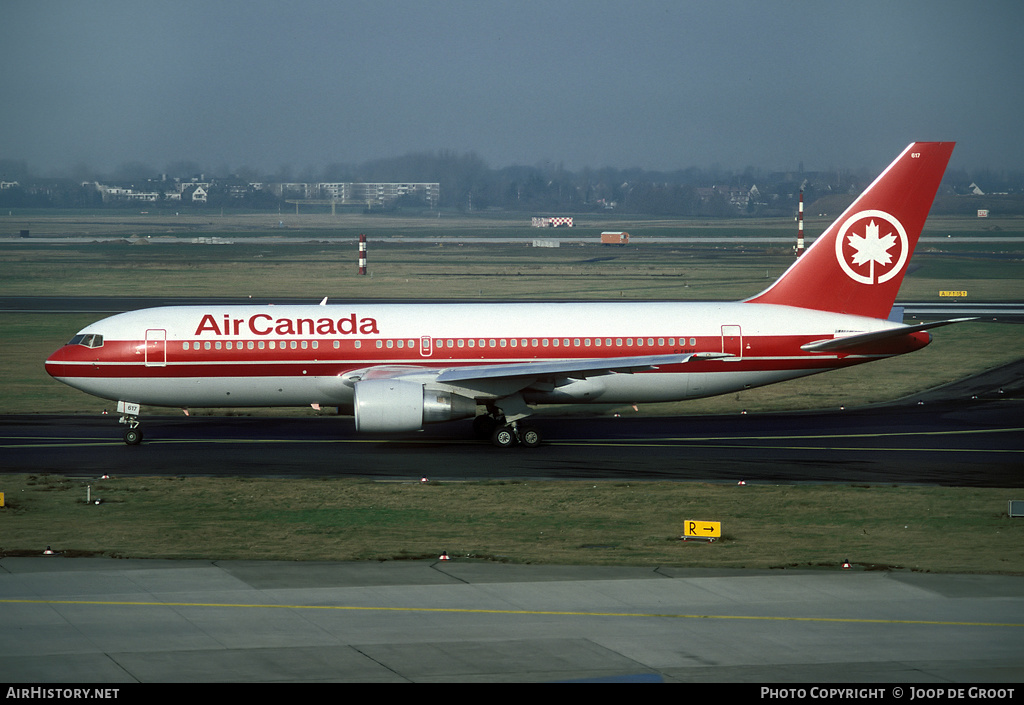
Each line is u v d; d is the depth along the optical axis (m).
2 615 92.88
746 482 151.25
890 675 79.81
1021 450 173.12
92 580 103.19
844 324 188.12
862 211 188.12
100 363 178.75
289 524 128.62
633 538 122.06
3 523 128.12
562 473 157.38
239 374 181.38
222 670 80.75
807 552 115.19
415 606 95.88
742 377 187.75
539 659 83.25
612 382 185.12
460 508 136.88
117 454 171.25
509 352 182.88
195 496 143.12
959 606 95.56
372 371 179.75
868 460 166.00
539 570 107.19
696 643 86.56
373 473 157.50
